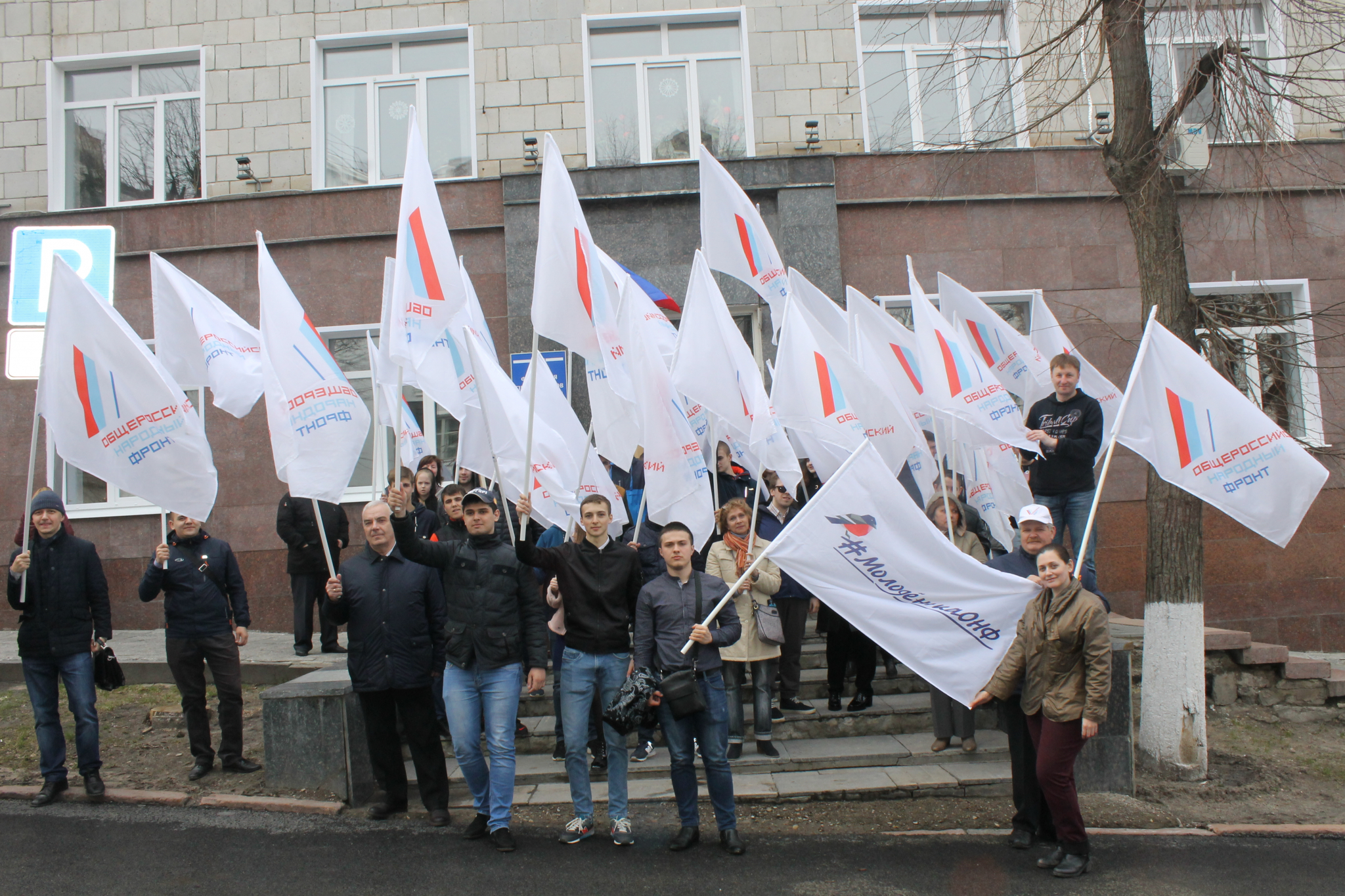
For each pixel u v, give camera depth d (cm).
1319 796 692
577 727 580
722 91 1223
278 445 639
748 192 1162
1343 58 1027
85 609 653
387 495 629
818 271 1150
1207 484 634
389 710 622
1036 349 945
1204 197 1109
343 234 1166
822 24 1207
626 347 731
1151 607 741
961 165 1061
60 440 630
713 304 714
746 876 526
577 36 1202
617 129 1212
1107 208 1177
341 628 1087
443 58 1226
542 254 663
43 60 1224
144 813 625
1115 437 639
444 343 750
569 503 679
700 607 573
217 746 743
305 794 654
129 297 1173
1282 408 1120
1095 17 802
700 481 688
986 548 860
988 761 698
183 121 1232
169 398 639
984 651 588
